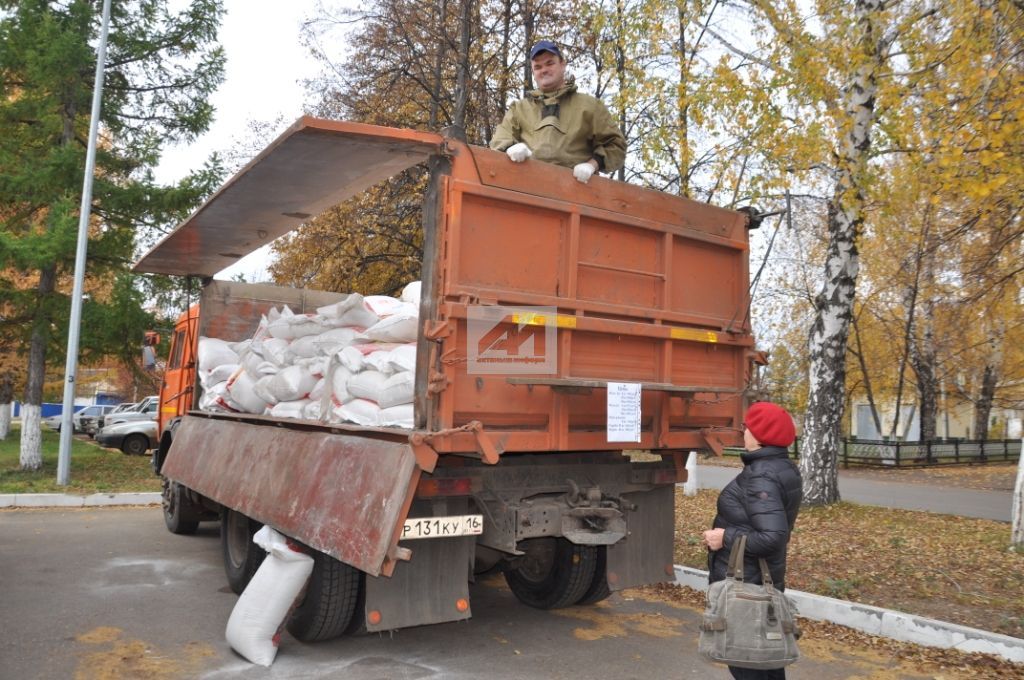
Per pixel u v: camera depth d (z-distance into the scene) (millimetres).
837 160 9789
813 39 9688
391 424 4539
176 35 15445
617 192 4938
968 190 7910
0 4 14625
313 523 4535
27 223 15500
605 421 4828
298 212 5980
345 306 5633
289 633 5477
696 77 10555
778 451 3678
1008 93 8109
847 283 11109
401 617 4523
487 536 4812
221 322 8727
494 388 4320
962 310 18297
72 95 14727
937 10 9047
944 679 4832
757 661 3262
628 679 4734
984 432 29672
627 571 5664
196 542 8945
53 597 6336
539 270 4559
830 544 8500
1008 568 7215
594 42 14922
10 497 11508
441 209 4195
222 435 6895
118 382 47031
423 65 18219
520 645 5402
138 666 4746
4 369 23266
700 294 5426
